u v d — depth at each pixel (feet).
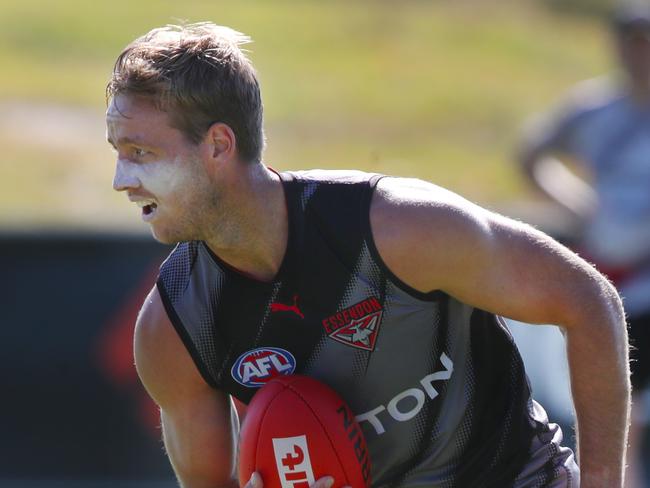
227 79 28.30
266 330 30.19
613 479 29.91
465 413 31.73
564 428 60.70
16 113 130.93
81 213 99.91
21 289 70.54
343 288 29.40
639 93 66.59
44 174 112.27
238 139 28.60
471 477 32.37
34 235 70.38
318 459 30.07
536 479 32.76
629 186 65.72
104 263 70.33
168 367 31.24
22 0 178.19
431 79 159.22
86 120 131.44
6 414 70.69
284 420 30.12
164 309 30.63
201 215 28.78
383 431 31.73
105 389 70.44
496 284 29.09
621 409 29.86
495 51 175.22
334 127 137.08
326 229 29.14
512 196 114.21
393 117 142.92
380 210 29.07
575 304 29.12
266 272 29.73
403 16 190.29
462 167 126.00
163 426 33.17
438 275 29.12
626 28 65.98
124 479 70.18
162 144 28.12
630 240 64.85
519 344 62.64
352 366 30.55
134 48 28.45
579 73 168.25
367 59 166.50
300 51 167.53
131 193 28.66
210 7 185.26
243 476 30.96
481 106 149.48
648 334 62.85
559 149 71.10
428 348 30.66
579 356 29.50
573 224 72.02
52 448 70.69
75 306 70.54
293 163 121.29
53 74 148.15
